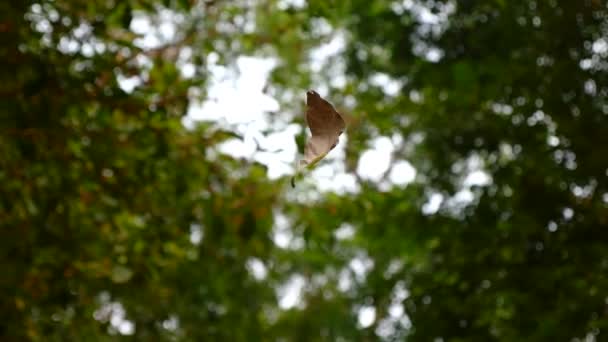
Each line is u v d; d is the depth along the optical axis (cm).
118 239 1197
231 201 1206
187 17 1324
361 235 1473
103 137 1114
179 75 1171
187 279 1520
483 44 1402
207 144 1157
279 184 1215
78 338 1262
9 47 1037
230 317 1680
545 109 1327
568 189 1327
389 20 1460
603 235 1295
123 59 1104
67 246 1149
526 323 1306
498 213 1367
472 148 1427
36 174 1117
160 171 1160
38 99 1050
